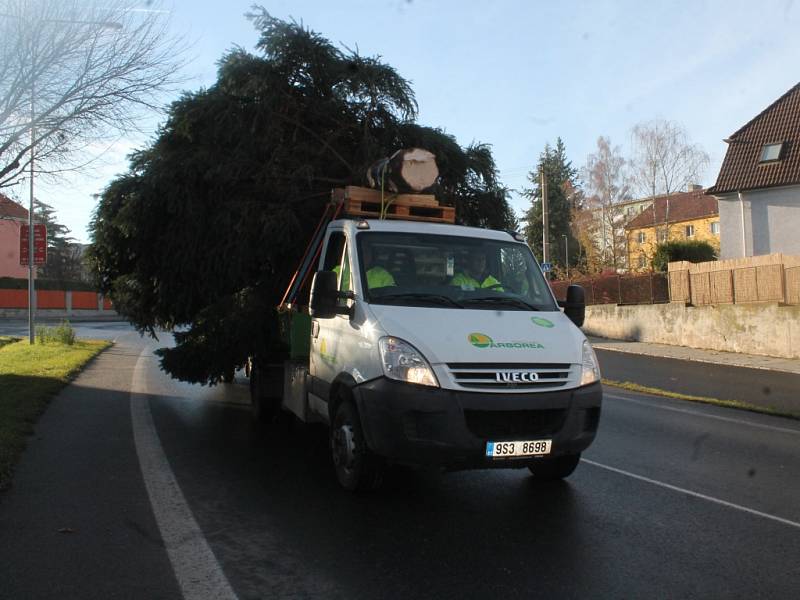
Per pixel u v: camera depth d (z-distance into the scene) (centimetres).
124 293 915
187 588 386
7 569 411
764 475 679
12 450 691
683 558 442
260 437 809
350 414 552
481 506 546
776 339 1991
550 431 506
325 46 821
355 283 582
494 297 594
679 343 2383
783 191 2677
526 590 388
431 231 643
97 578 398
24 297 4806
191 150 822
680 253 2862
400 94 858
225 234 780
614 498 578
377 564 423
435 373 490
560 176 6156
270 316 810
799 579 411
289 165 803
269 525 494
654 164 4462
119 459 690
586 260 4747
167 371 908
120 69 964
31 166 1001
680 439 865
